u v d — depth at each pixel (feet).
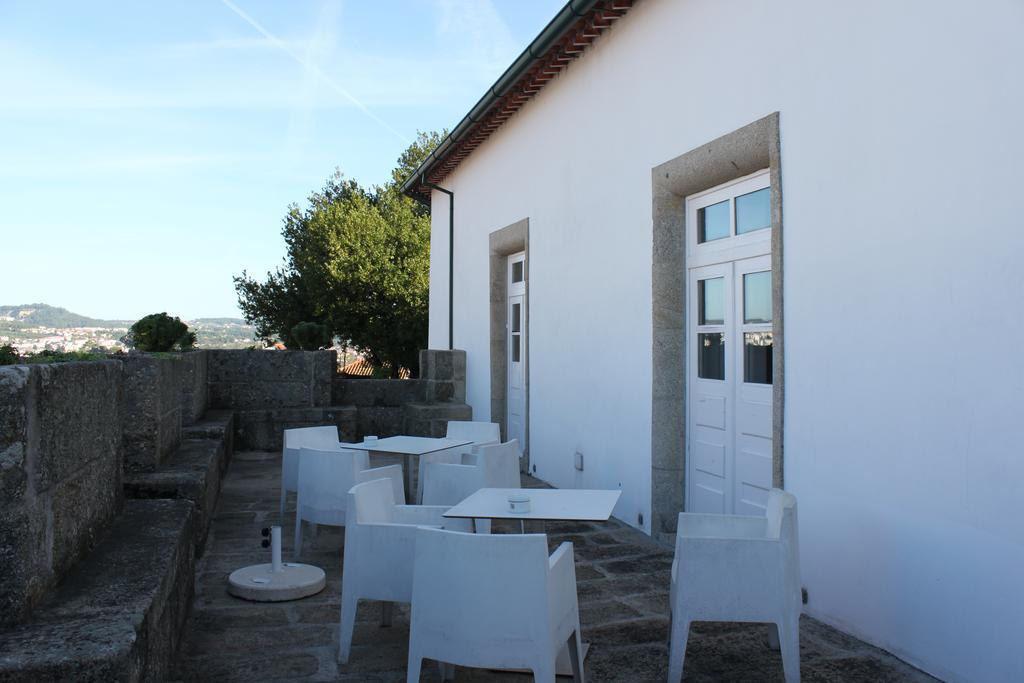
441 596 9.07
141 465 17.31
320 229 82.23
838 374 12.84
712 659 11.70
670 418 18.76
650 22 19.31
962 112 10.50
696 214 18.43
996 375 10.00
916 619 11.25
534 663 8.77
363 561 11.40
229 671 11.07
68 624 7.73
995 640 9.98
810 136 13.56
